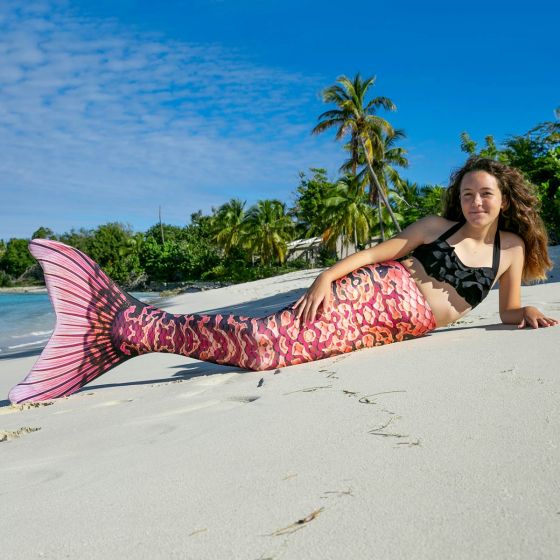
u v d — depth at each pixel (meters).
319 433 2.10
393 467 1.70
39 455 2.41
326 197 46.88
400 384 2.65
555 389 2.30
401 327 3.83
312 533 1.36
